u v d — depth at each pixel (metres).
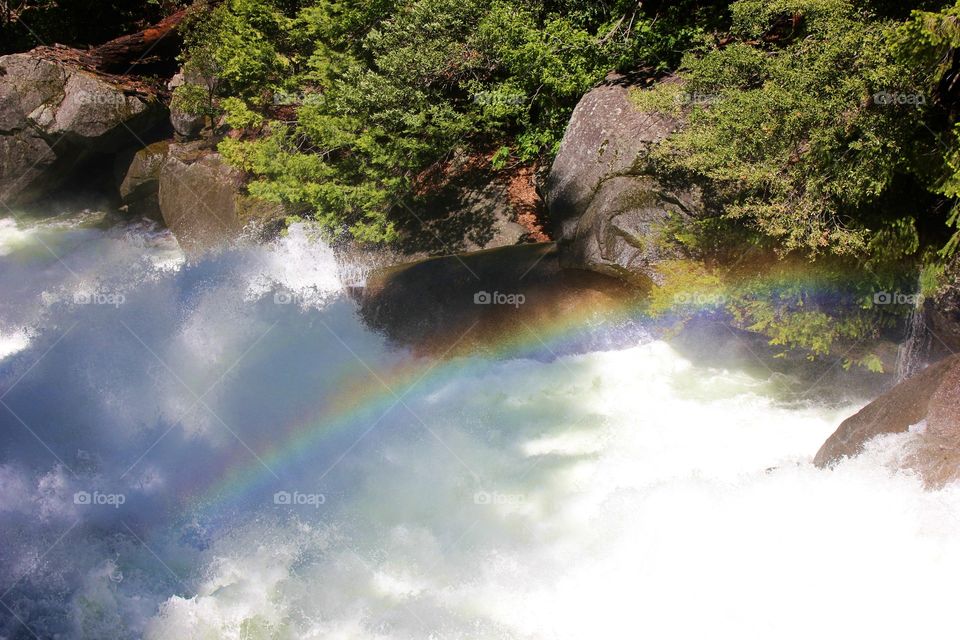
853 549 5.35
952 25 6.30
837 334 7.84
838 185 7.24
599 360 8.95
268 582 6.42
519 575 6.17
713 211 8.55
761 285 8.13
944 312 7.07
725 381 8.46
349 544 6.74
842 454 6.19
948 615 4.82
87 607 6.30
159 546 6.90
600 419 8.09
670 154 8.59
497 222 11.16
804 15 8.52
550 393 8.60
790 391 8.21
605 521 6.46
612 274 8.88
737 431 7.65
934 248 7.29
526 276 9.70
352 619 6.00
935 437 5.56
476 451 7.85
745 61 8.34
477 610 5.95
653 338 8.95
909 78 6.81
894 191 7.38
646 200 8.79
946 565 4.98
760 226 7.85
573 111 10.05
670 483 6.52
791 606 5.25
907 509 5.33
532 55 10.67
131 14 21.36
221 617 6.09
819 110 7.20
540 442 7.86
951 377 5.80
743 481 6.28
